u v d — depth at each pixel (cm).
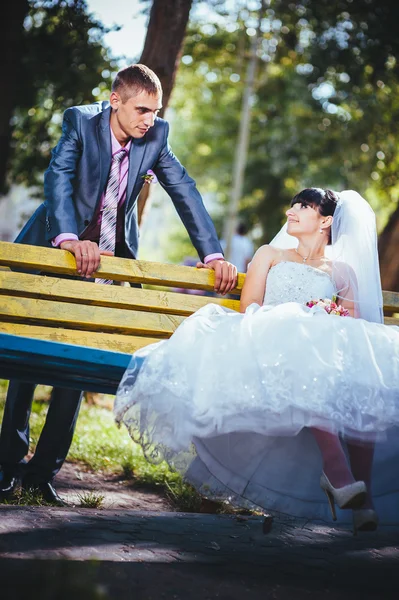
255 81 1891
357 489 302
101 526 355
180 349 329
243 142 1795
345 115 1612
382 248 873
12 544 310
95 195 407
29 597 251
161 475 499
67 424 415
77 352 321
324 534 389
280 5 1204
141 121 398
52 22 820
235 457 351
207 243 420
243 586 293
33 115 903
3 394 792
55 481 480
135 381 323
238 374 320
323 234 429
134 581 283
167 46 693
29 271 423
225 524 391
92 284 391
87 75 844
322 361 323
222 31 1675
